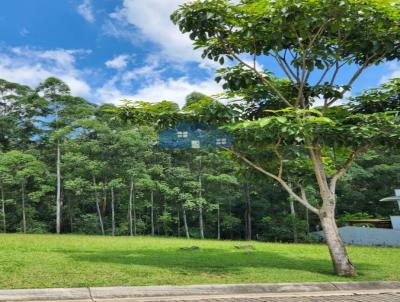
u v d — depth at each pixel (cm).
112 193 3162
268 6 796
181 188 3219
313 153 921
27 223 3228
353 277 823
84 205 3616
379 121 847
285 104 1005
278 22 820
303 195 1059
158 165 3177
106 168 3164
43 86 3412
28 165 3072
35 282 644
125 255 1077
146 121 983
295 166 1086
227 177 2992
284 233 2994
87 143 3130
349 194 3195
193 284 675
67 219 3538
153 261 959
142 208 3338
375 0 777
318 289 718
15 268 770
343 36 904
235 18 831
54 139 3219
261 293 670
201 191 3194
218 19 819
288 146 970
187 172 3162
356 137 816
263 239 3259
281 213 3312
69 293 593
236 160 1087
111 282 666
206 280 721
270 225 3133
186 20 826
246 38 888
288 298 634
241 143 944
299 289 705
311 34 887
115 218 3409
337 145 832
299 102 973
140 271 786
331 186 920
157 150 3300
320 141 828
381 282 775
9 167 3094
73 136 3316
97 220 3231
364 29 866
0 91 3519
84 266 827
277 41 850
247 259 1061
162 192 3200
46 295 579
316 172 916
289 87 997
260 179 1110
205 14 807
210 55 930
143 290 626
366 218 3020
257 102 1030
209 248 1381
